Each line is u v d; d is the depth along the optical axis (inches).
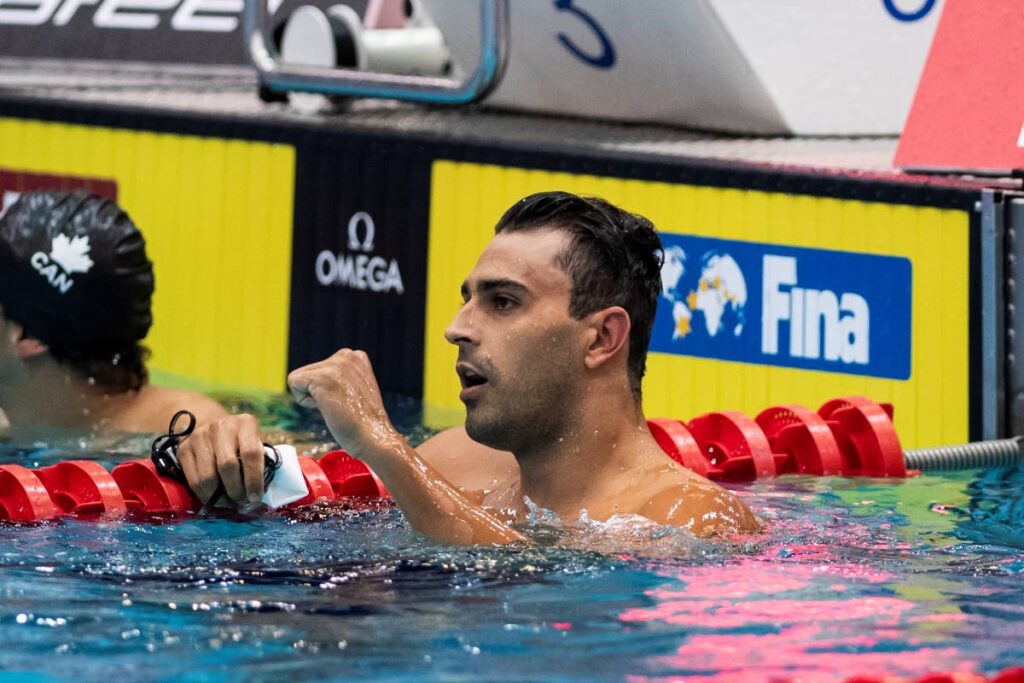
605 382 365.7
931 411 558.6
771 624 307.6
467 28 714.2
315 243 711.1
